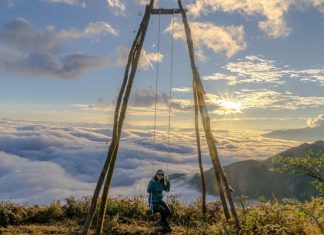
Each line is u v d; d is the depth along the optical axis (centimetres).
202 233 1149
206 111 1196
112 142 1058
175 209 1391
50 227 1279
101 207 1057
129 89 1080
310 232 959
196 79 1211
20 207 1434
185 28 1210
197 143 1376
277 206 1108
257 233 1036
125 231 1197
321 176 990
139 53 1103
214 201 1420
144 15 1127
